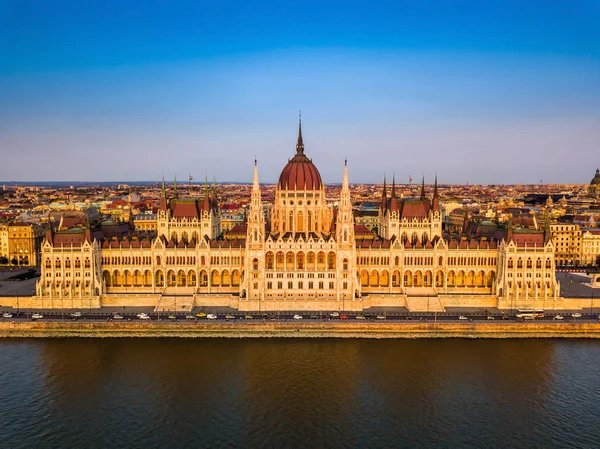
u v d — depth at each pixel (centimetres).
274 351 17838
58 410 13925
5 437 12694
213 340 18838
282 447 12406
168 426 13225
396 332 19112
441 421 13550
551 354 17662
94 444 12469
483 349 18100
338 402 14450
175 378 15812
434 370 16400
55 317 19788
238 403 14362
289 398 14650
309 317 19975
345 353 17712
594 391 15062
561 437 12862
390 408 14175
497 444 12588
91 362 16900
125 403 14312
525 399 14638
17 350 17862
